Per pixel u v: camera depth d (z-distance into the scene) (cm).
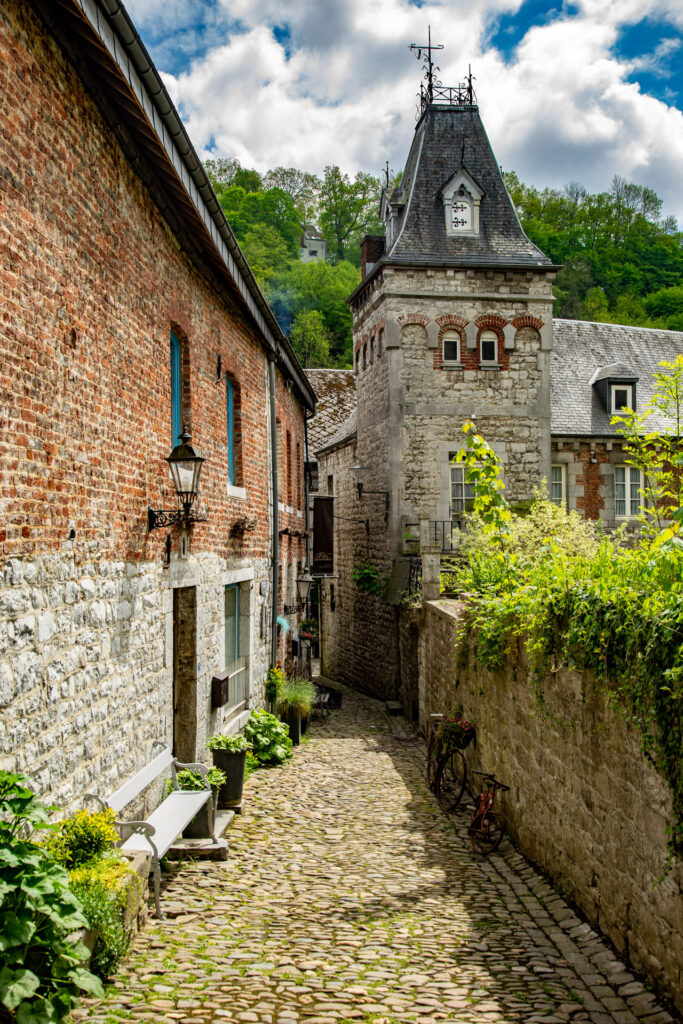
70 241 500
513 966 509
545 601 669
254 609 1198
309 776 1097
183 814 639
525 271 1956
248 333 1149
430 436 1936
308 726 1578
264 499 1297
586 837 593
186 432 700
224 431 984
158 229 700
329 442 2752
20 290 428
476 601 978
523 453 1956
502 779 852
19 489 425
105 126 564
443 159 2070
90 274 536
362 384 2266
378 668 2094
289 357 1478
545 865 694
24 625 428
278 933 543
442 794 989
